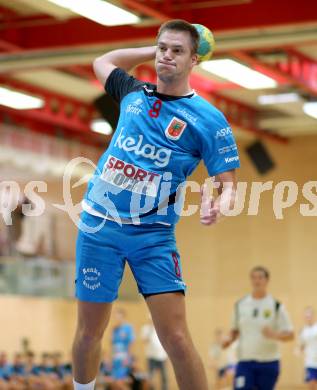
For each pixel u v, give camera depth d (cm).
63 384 4756
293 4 3038
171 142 1016
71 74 4603
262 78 4178
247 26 3103
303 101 4997
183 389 1029
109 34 3312
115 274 1031
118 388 4497
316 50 4106
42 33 3438
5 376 4438
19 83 4756
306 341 4069
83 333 1052
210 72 4072
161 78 1009
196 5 3164
